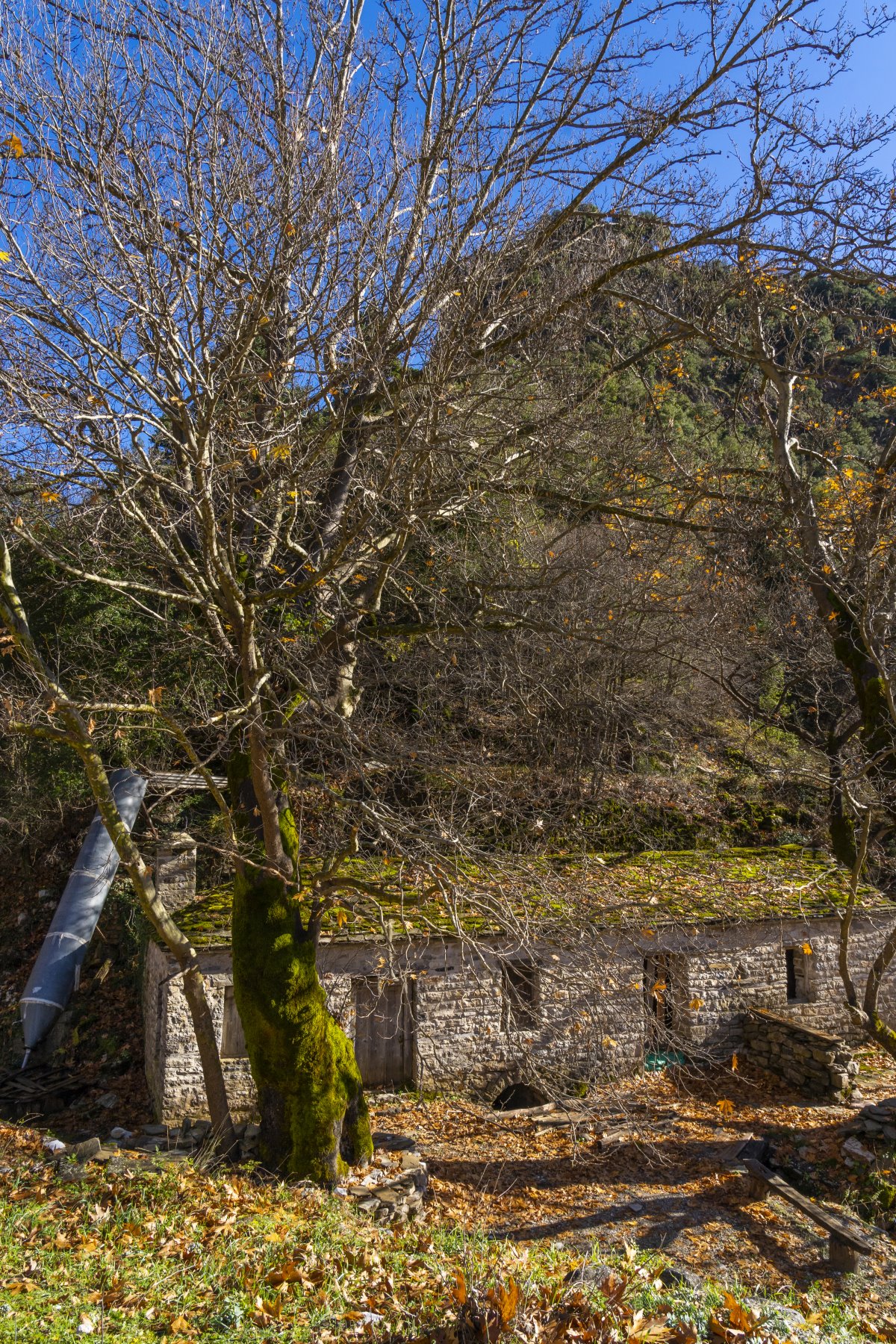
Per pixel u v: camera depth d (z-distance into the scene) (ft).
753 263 33.42
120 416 26.50
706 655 44.60
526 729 44.42
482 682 41.14
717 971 49.11
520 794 43.39
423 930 40.78
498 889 30.19
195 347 29.04
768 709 52.65
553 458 33.83
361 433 33.71
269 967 30.68
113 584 29.78
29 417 26.61
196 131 26.99
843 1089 44.42
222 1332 17.88
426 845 28.19
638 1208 34.17
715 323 35.60
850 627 33.42
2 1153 30.12
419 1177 32.68
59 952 47.52
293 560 37.35
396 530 30.45
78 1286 19.08
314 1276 21.01
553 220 30.83
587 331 36.29
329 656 34.94
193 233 27.61
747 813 59.11
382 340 28.30
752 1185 35.88
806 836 58.29
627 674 43.88
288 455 28.96
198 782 42.52
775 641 43.14
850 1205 35.04
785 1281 29.84
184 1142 36.94
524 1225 32.55
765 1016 48.44
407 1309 19.31
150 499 30.60
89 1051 46.34
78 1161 29.45
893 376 39.81
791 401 35.65
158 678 45.50
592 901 33.83
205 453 27.07
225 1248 22.22
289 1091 30.53
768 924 50.29
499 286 31.07
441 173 30.45
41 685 26.58
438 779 39.73
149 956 45.37
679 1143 39.93
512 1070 44.98
